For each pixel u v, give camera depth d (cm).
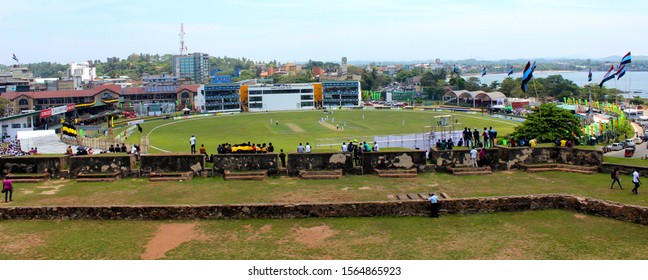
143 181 3909
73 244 2567
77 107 15088
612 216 2809
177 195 3466
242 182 3838
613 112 15875
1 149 8619
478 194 3397
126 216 2916
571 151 4141
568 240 2539
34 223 2869
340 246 2512
